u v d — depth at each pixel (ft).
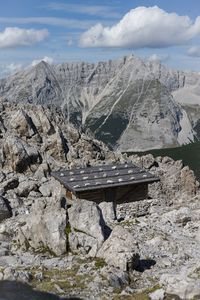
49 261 121.60
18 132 268.62
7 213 171.32
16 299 98.22
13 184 210.18
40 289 103.19
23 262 122.21
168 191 238.68
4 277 108.68
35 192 202.18
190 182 242.17
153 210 172.55
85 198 180.65
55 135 269.64
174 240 138.92
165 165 266.36
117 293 101.86
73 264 118.32
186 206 172.76
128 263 113.09
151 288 101.76
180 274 106.11
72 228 130.62
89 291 102.37
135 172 204.54
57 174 205.77
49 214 133.59
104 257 118.62
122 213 172.55
